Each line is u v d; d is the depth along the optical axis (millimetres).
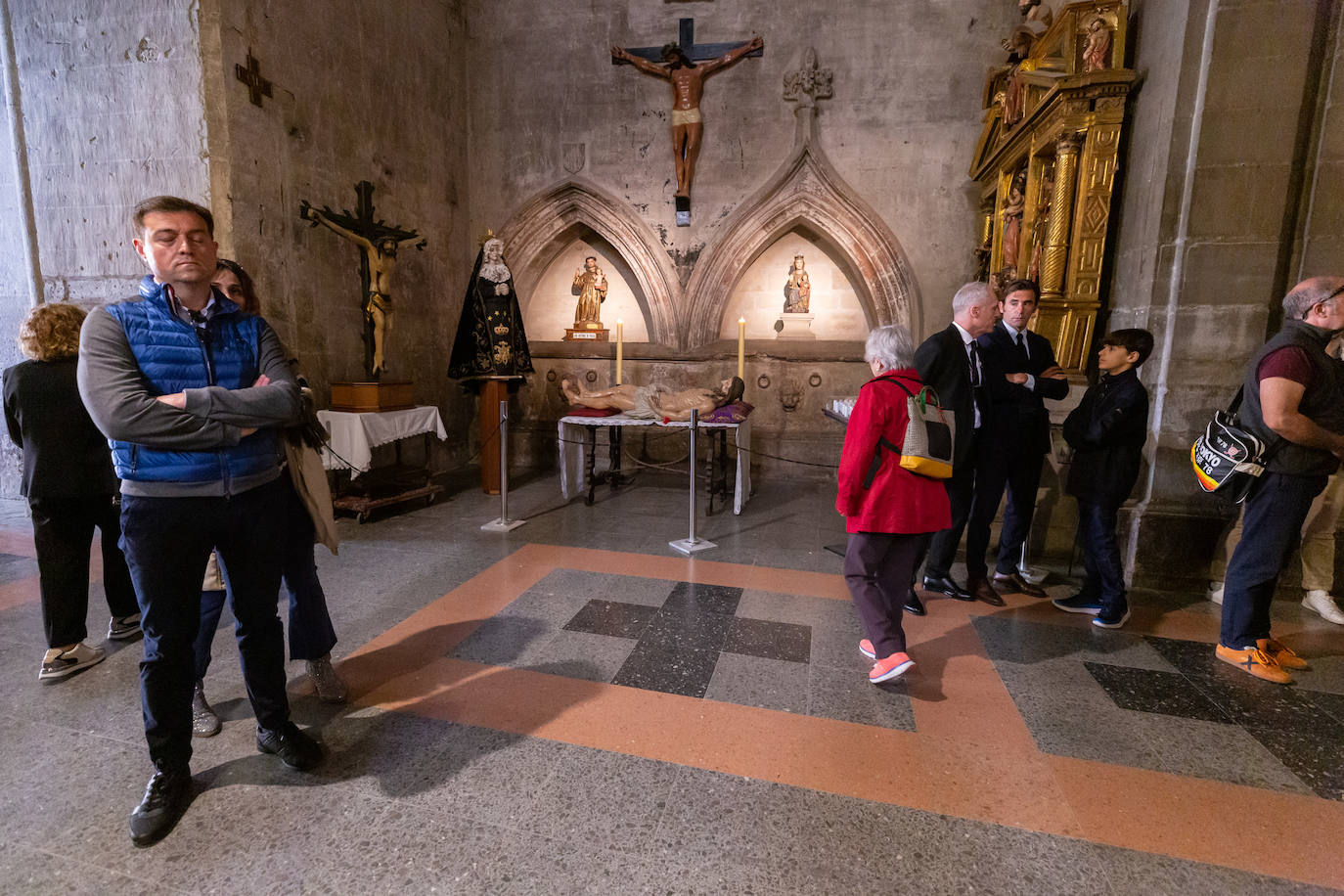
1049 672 2779
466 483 6801
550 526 5094
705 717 2414
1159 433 3834
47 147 4824
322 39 5453
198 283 1710
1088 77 4051
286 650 2924
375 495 5344
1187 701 2549
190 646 1834
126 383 1568
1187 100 3680
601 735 2297
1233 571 2812
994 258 5941
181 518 1712
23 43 4742
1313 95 3529
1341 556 3574
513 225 7723
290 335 5160
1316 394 2492
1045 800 1972
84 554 2689
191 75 4496
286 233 5105
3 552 4254
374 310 5641
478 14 7633
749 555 4406
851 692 2607
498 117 7707
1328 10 3461
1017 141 5285
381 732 2303
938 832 1829
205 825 1836
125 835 1795
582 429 6250
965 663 2859
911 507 2457
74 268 4949
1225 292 3701
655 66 7164
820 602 3564
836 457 7316
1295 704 2531
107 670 2723
